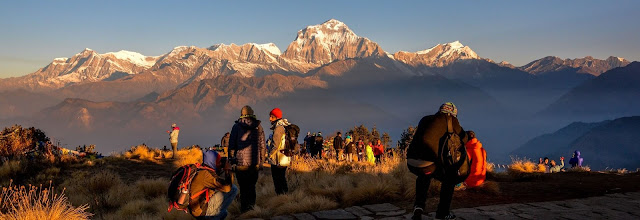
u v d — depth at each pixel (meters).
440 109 5.57
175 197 6.00
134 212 9.56
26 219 6.78
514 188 9.18
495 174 11.99
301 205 7.79
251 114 8.33
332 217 7.00
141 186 12.27
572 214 6.54
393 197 8.21
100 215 9.90
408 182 8.95
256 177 8.31
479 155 6.50
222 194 6.29
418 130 5.52
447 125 5.42
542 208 6.98
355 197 8.15
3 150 15.98
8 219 6.96
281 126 9.37
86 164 16.52
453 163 5.32
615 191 8.62
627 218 6.27
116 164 17.19
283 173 9.49
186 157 17.55
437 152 5.36
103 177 12.41
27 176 13.84
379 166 14.76
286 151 9.39
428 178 5.64
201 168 6.07
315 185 10.27
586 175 12.36
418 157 5.50
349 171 14.22
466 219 6.32
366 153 23.08
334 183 10.18
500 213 6.65
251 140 8.15
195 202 6.05
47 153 16.55
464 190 8.73
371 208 7.47
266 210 7.83
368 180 9.59
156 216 8.81
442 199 5.80
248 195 8.24
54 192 11.80
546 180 11.00
